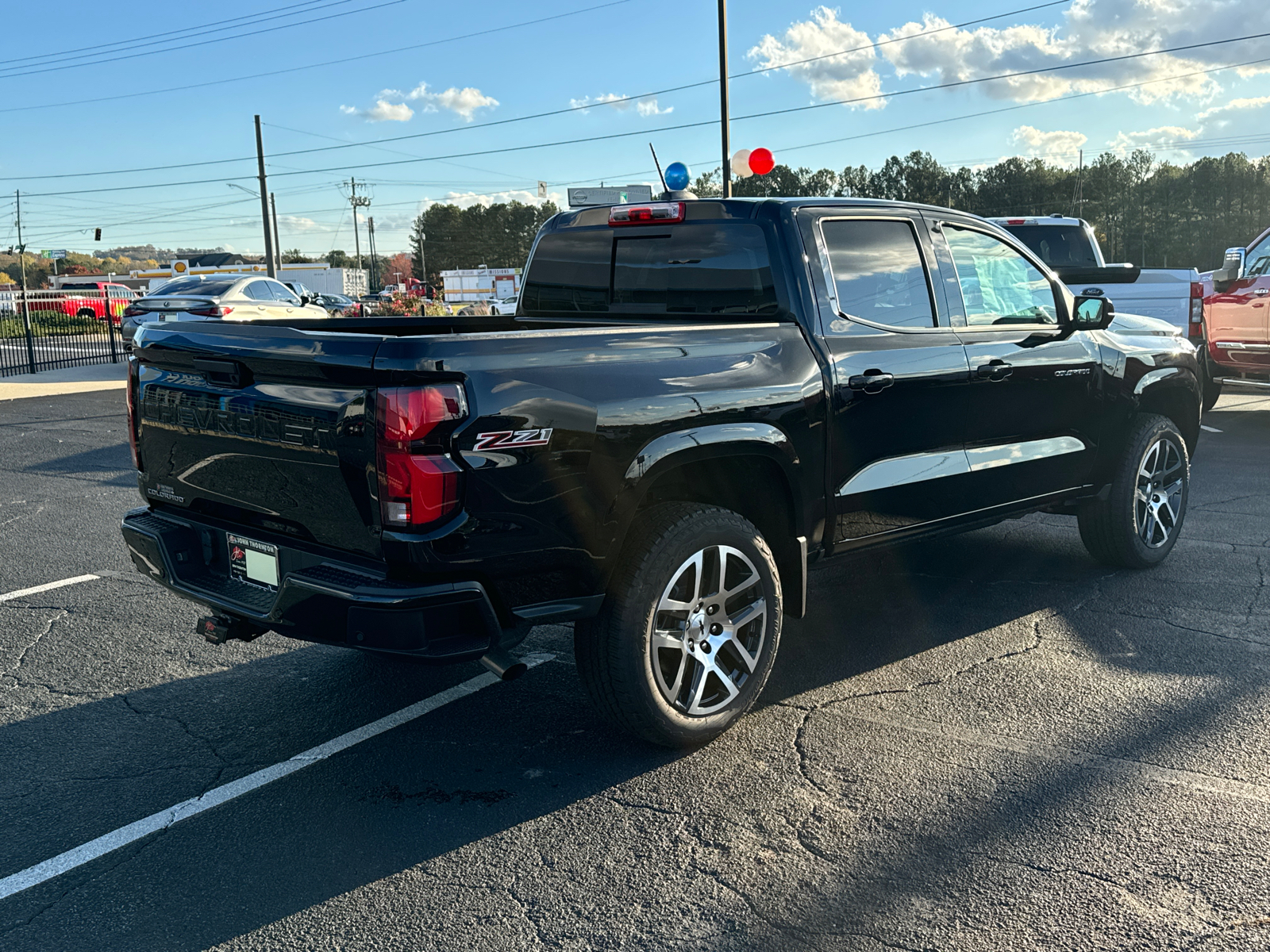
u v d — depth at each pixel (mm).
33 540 6531
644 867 2771
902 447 4082
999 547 6090
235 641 4652
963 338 4320
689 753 3455
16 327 24625
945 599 5082
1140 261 138125
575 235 4609
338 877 2750
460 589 2846
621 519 3137
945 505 4336
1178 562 5652
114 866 2809
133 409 3686
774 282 3820
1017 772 3254
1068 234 11703
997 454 4535
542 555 2988
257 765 3424
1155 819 2947
